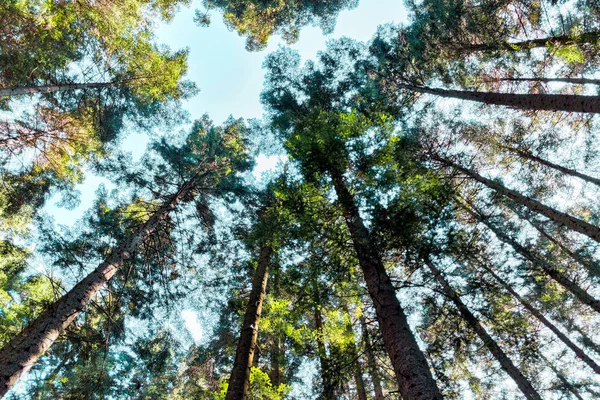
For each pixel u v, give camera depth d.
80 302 7.56
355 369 6.94
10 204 12.05
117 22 10.61
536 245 13.67
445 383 6.88
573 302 12.52
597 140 12.46
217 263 14.55
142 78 12.94
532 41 11.00
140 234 10.19
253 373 9.15
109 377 15.09
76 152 12.19
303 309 7.59
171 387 15.65
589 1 9.56
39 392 12.42
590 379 11.84
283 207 7.48
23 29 8.75
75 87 11.70
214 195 15.62
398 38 17.30
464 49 13.62
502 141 14.00
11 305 9.86
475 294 6.75
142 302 11.98
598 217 15.34
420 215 5.96
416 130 14.45
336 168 7.20
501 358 9.59
